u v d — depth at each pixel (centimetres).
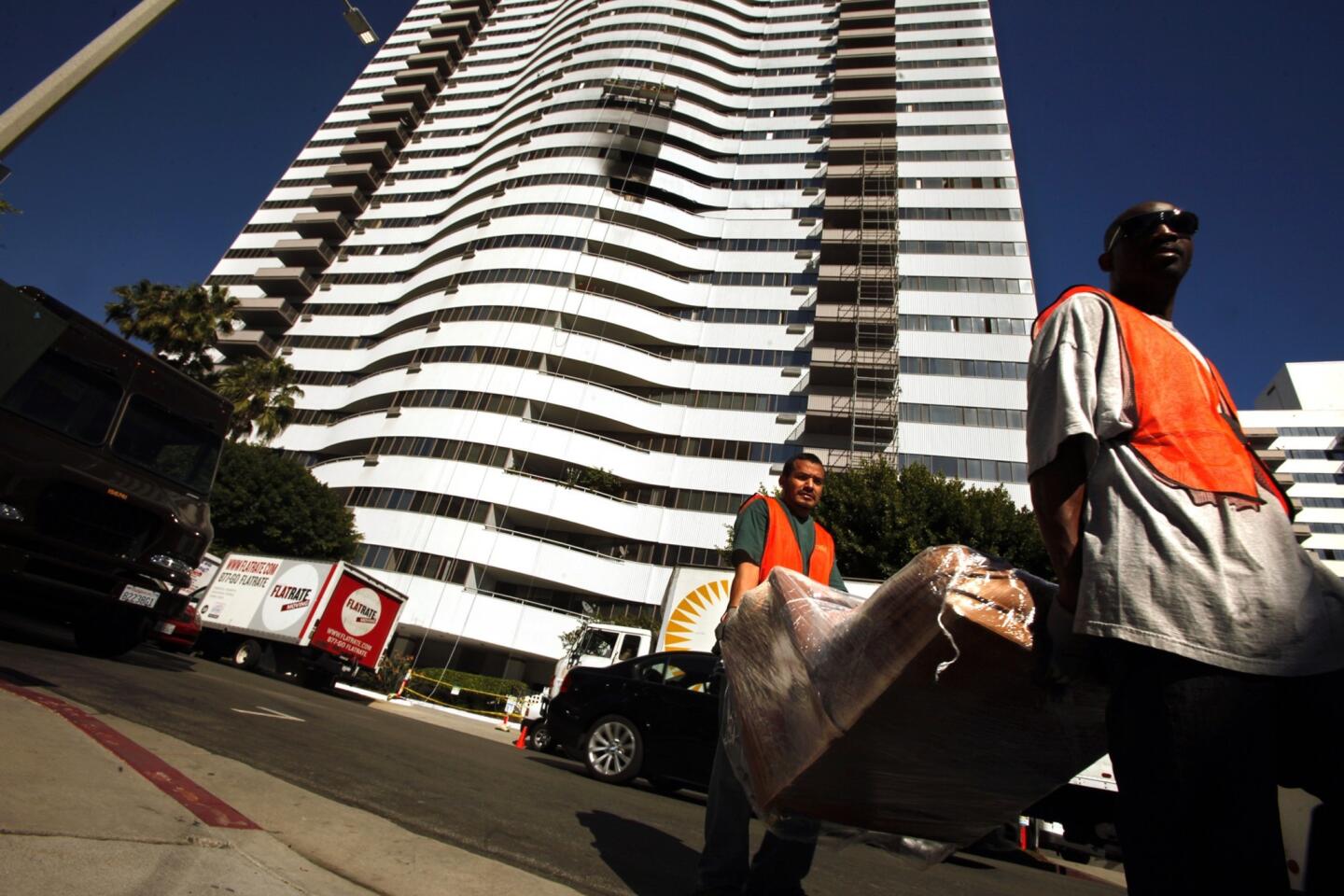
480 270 3672
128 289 2559
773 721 179
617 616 2697
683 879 293
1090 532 112
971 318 3372
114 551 590
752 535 257
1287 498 119
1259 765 90
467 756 632
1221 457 111
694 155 4238
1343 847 94
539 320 3438
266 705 640
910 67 4362
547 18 5997
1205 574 99
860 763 146
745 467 3225
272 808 258
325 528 2861
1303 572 101
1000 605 112
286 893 175
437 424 3136
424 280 4016
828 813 176
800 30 4856
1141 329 127
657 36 4738
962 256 3562
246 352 4228
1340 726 92
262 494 2852
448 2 6625
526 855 285
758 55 4791
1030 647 110
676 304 3734
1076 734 128
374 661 1560
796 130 4331
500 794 432
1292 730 99
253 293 4653
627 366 3425
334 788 335
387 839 255
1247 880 85
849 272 3572
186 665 905
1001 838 352
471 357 3338
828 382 3422
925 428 3134
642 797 604
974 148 3928
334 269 4634
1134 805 97
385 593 1577
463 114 5394
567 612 2833
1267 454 5628
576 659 1196
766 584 209
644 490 3281
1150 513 106
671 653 725
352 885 197
